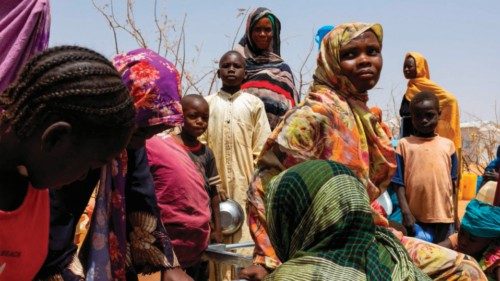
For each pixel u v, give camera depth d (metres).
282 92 6.66
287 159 3.56
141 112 2.82
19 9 2.71
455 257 3.81
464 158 15.04
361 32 3.68
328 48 3.75
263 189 3.57
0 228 1.91
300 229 2.49
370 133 3.75
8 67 2.69
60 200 2.49
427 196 6.41
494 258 4.63
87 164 1.92
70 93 1.83
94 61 1.91
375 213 3.77
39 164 1.87
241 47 6.98
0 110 2.10
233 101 6.17
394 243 2.51
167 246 2.94
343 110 3.65
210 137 6.11
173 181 4.07
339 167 2.53
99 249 2.64
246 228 5.75
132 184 2.90
